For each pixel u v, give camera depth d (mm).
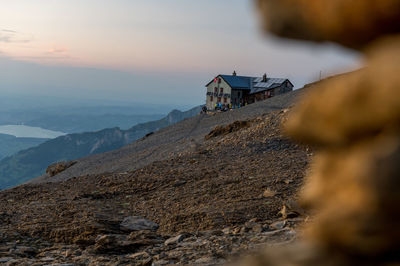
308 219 9359
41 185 19078
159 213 13727
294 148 21516
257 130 25875
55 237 11234
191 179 17688
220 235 10023
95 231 11484
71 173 49781
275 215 11648
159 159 38906
